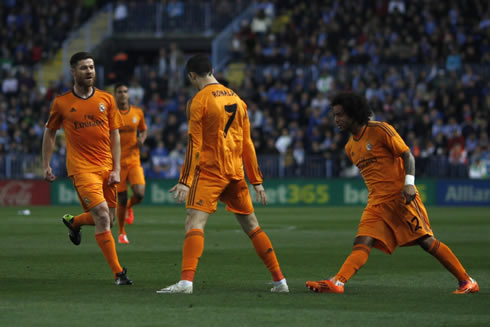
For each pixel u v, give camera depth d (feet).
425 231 66.90
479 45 308.81
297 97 287.89
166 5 360.07
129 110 126.21
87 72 75.20
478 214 217.15
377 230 66.90
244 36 327.88
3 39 352.28
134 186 126.11
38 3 364.58
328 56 308.40
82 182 75.15
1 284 73.31
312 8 334.44
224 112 65.36
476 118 272.10
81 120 75.66
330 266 91.20
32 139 274.77
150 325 51.52
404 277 80.02
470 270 87.10
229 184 67.36
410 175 65.36
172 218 194.59
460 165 265.75
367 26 314.35
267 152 270.26
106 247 73.87
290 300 62.95
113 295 65.46
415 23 319.27
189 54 375.04
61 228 154.61
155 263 93.35
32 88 310.04
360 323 52.75
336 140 269.85
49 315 55.16
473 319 54.49
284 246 118.21
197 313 56.24
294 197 269.23
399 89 287.28
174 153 268.00
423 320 53.98
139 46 363.35
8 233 141.28
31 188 268.82
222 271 85.10
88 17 365.20
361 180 268.82
